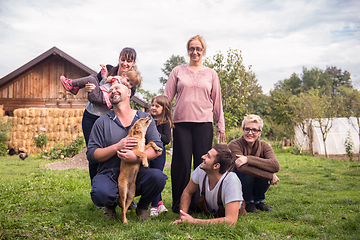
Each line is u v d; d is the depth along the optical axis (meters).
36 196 4.90
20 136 17.08
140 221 3.46
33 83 19.30
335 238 2.94
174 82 4.59
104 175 3.42
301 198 5.11
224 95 13.16
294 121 19.55
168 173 8.52
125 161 3.24
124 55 4.35
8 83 19.27
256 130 4.31
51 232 2.98
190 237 2.89
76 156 10.70
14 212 3.87
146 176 3.47
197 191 4.02
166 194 5.58
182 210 3.64
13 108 19.27
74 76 19.30
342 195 5.55
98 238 2.87
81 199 4.73
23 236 2.85
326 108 18.75
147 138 3.62
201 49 4.47
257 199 4.38
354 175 8.57
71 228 3.10
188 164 4.27
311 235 3.09
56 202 4.51
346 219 3.66
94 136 3.54
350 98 18.48
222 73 13.10
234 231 3.02
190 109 4.33
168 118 4.41
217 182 3.56
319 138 18.27
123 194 3.27
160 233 2.91
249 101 55.94
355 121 18.27
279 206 4.48
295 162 12.68
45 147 16.33
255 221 3.61
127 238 2.82
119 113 3.60
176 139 4.37
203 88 4.37
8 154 16.67
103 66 4.45
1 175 7.99
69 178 7.21
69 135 16.44
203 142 4.35
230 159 3.51
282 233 3.17
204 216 3.72
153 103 4.36
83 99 19.17
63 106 19.17
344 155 18.00
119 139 3.51
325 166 11.02
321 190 6.19
